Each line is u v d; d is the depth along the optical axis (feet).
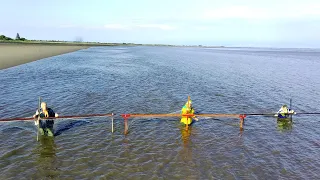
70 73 139.03
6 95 82.89
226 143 51.96
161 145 49.85
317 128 63.31
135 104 79.10
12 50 242.78
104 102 79.71
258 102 87.76
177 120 65.16
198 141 52.47
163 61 257.75
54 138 51.16
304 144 53.01
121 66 191.52
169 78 135.33
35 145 47.50
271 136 56.80
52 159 42.63
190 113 61.46
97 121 62.44
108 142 50.31
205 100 88.07
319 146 52.16
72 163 41.52
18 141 48.80
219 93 99.96
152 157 44.68
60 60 210.79
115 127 58.80
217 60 298.56
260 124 64.64
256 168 42.24
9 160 41.60
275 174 40.60
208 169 41.32
